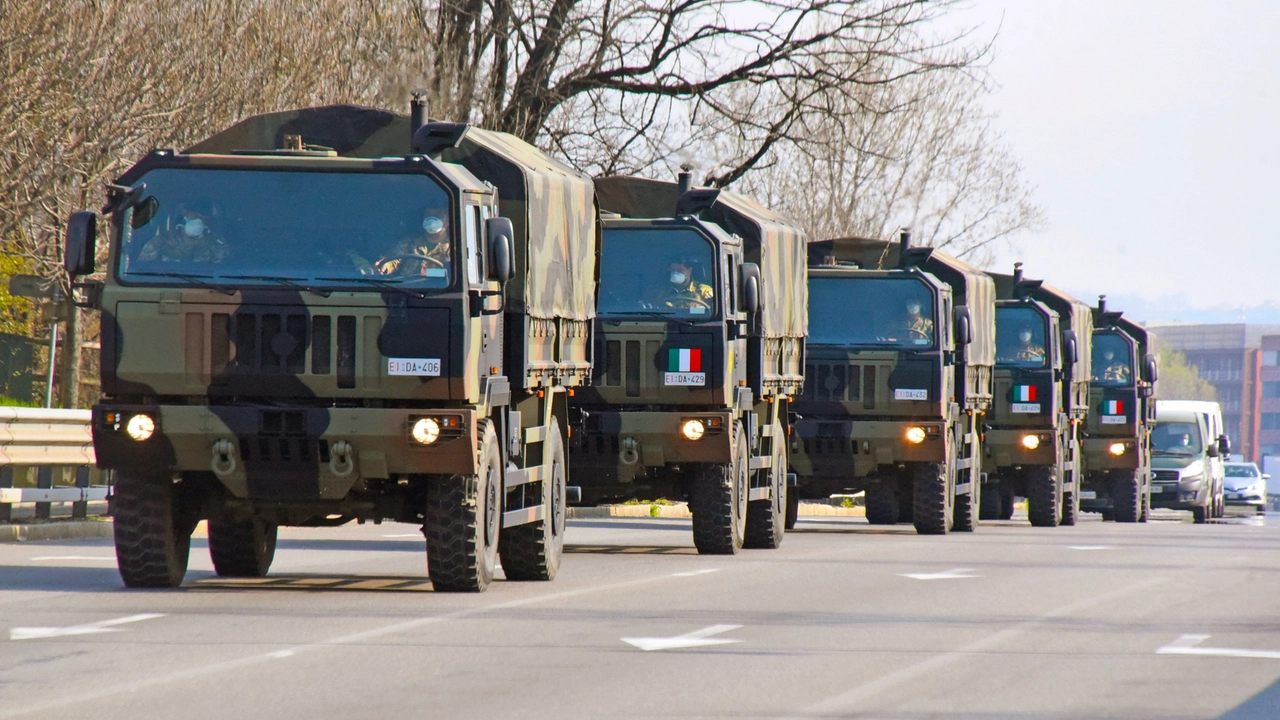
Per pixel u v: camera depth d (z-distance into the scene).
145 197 50.06
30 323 117.38
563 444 62.75
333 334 49.25
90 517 80.06
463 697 33.56
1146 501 154.88
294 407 49.09
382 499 53.62
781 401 86.56
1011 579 63.09
